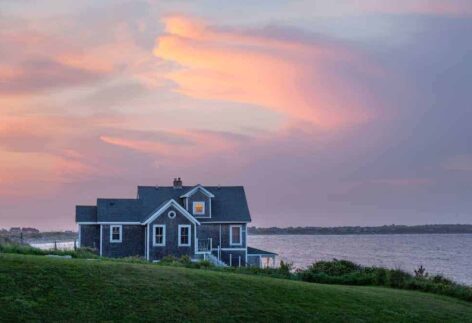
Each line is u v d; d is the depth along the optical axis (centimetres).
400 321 2027
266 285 2142
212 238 5359
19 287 1705
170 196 5538
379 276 2969
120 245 5138
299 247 15712
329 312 1969
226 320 1761
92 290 1781
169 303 1794
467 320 2220
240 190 5747
